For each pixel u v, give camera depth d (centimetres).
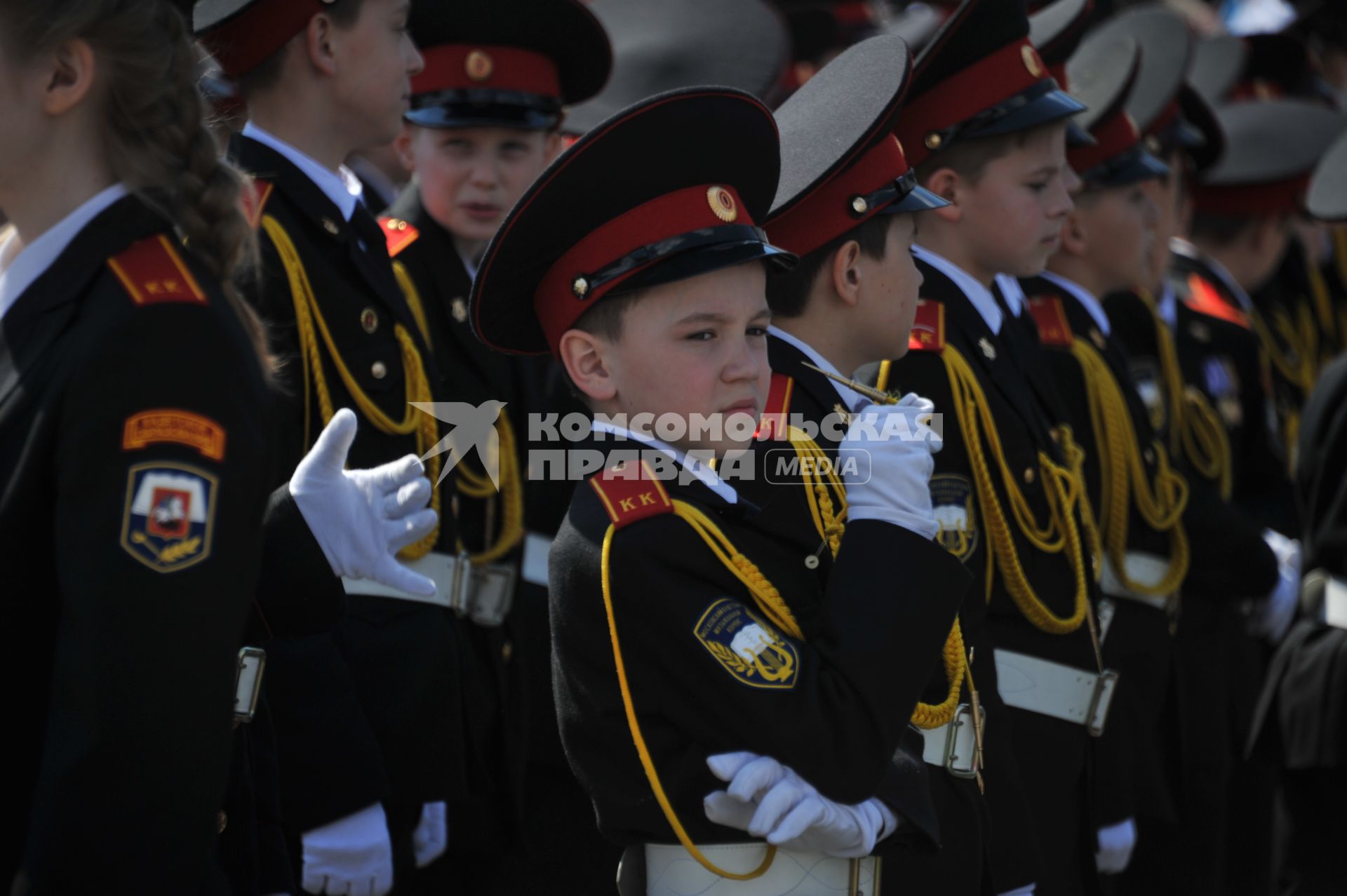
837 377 955
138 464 659
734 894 833
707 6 1659
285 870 910
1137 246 1556
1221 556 1596
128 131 713
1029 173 1219
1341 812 1487
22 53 681
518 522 1355
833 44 2561
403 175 1808
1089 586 1255
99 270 696
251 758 895
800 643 811
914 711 902
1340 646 1446
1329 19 3000
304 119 1159
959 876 1008
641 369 817
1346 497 1455
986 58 1205
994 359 1203
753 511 845
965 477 1147
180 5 1143
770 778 771
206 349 685
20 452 670
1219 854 1680
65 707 650
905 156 1167
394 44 1172
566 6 1398
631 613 799
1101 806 1416
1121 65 1535
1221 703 1673
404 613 1186
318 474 888
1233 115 2145
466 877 1419
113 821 643
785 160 1025
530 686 1475
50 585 678
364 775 1078
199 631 658
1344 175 1666
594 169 802
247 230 755
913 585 806
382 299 1179
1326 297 2350
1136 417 1480
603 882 1500
